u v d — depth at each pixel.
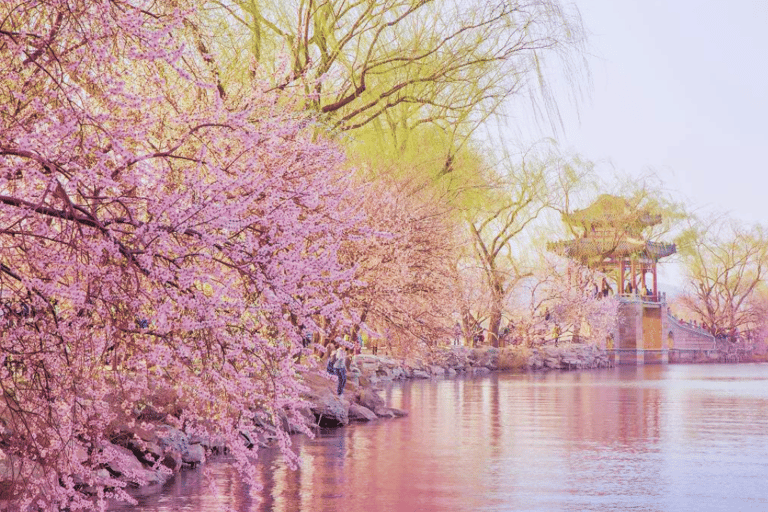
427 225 26.16
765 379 55.47
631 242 89.75
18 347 6.63
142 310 6.75
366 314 23.52
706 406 32.34
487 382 51.19
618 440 21.39
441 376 58.62
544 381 52.50
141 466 13.69
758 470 16.45
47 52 6.29
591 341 85.38
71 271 6.56
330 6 23.36
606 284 91.12
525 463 17.47
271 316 6.83
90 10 6.16
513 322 77.06
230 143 7.49
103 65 6.45
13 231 6.01
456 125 31.73
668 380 54.16
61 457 7.12
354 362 37.12
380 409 28.30
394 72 25.80
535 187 61.03
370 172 25.84
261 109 8.61
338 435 22.62
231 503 12.91
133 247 6.48
